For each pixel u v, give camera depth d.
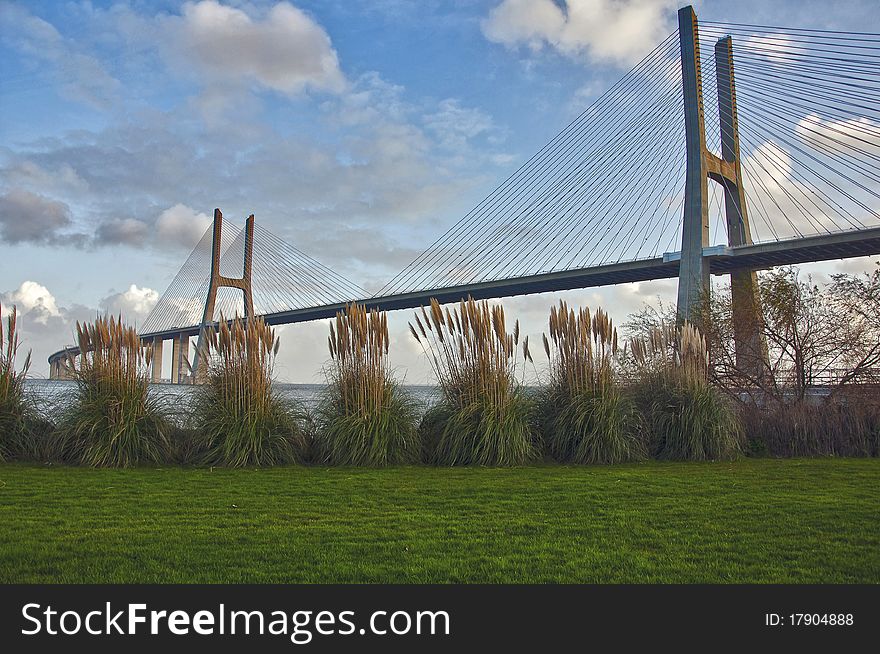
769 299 12.41
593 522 4.89
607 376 9.12
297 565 3.82
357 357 8.70
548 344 9.34
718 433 9.16
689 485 6.61
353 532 4.55
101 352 8.41
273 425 8.44
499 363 8.87
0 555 3.92
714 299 13.48
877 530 4.62
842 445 9.72
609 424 8.68
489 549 4.14
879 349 11.81
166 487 6.36
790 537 4.43
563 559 3.94
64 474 7.09
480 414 8.68
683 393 9.51
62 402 8.49
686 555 4.01
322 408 8.83
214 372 8.71
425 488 6.39
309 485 6.56
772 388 11.72
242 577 3.64
